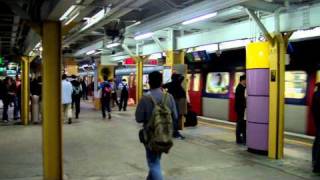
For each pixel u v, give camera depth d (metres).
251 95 9.33
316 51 12.50
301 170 7.79
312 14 8.11
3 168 7.78
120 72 31.28
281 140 8.83
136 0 7.45
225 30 11.58
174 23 10.40
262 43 8.98
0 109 22.91
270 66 8.85
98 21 9.59
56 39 6.77
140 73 18.34
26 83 14.84
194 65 19.11
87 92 36.41
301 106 12.61
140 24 12.70
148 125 5.57
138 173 7.43
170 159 8.70
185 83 13.73
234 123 15.19
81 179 7.00
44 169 6.82
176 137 11.59
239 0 7.58
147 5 11.44
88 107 23.94
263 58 8.97
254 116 9.27
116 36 13.59
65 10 5.84
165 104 5.69
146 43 17.47
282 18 8.66
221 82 17.08
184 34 14.75
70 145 10.34
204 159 8.73
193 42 13.30
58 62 6.80
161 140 5.43
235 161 8.55
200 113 18.25
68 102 14.95
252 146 9.39
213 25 13.15
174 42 14.40
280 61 8.72
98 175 7.28
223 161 8.54
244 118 10.88
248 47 9.28
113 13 8.50
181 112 12.01
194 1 9.66
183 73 13.56
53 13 6.05
